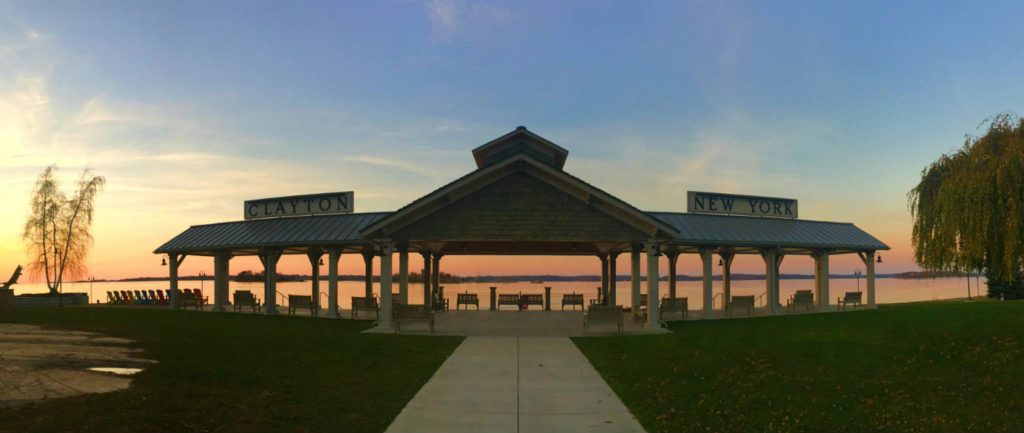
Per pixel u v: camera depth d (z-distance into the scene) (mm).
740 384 10703
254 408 8609
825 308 29312
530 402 9570
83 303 37344
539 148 22641
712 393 10016
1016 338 13820
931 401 9266
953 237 16375
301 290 71000
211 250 29500
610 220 20672
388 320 20438
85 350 13438
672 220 27547
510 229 20453
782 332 18484
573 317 25547
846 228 31938
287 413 8430
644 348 15562
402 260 24734
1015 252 14695
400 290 24688
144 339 16000
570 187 20609
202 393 9320
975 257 15977
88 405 8164
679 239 24750
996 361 11828
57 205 40312
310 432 7605
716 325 21734
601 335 18734
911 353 13305
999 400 9234
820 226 31391
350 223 27422
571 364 13180
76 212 40719
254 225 30188
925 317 20375
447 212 20609
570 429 8062
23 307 31703
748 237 27047
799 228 30359
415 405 9250
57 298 35938
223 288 31719
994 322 16750
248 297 28047
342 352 14273
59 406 8070
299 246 27281
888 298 51656
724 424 8188
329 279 25641
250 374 11086
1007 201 14734
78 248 40875
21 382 9492
